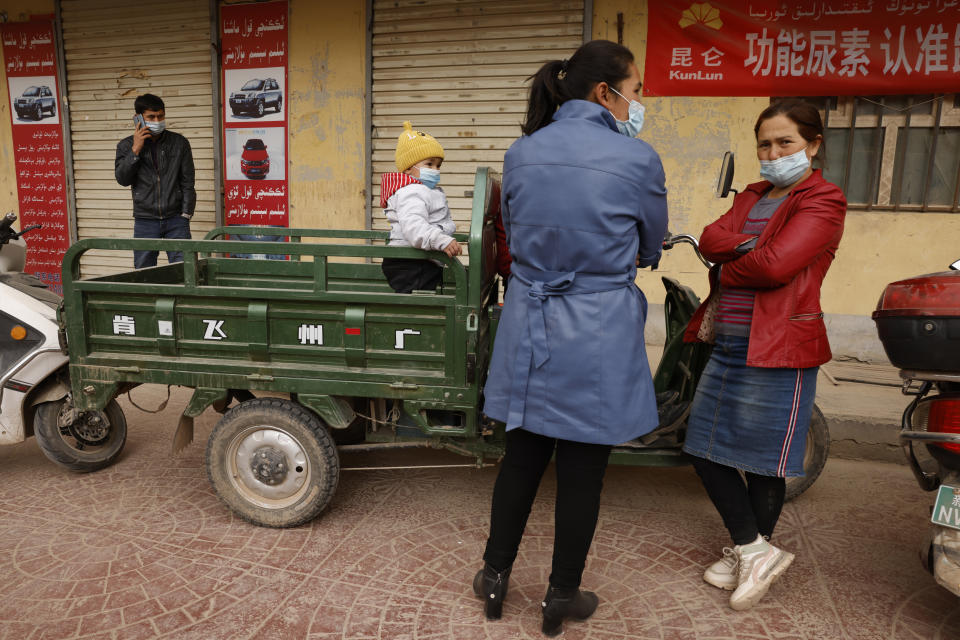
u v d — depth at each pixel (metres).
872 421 3.62
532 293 2.01
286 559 2.59
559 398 1.99
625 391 1.99
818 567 2.58
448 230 2.84
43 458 3.57
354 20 5.57
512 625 2.22
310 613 2.26
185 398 4.61
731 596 2.32
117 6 6.14
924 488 2.30
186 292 2.71
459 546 2.70
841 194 2.18
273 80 5.83
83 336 2.84
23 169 6.74
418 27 5.44
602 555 2.67
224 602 2.31
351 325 2.61
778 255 2.11
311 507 2.74
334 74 5.70
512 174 2.04
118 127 6.38
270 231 3.60
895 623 2.24
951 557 2.00
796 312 2.21
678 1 4.92
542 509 3.04
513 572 2.54
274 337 2.71
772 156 2.23
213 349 2.76
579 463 2.06
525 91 5.32
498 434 2.74
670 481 3.38
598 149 1.91
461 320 2.54
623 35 5.07
